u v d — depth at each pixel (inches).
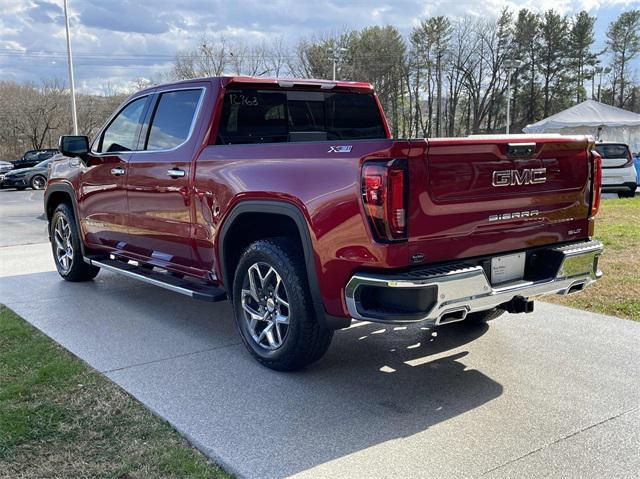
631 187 622.5
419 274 121.6
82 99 2326.5
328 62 2159.2
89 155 223.1
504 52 2556.6
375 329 189.8
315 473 105.6
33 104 2231.8
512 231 138.7
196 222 171.3
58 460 108.2
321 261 133.1
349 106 208.4
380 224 120.4
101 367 155.4
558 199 147.2
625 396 136.9
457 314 128.8
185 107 183.3
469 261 132.5
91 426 121.6
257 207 147.7
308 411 130.3
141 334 183.8
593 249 151.9
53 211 262.5
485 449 113.6
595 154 154.8
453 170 125.0
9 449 111.7
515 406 132.3
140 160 192.9
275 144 146.8
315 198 132.6
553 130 976.3
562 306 209.9
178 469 105.9
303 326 142.8
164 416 127.0
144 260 201.3
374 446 115.0
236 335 183.9
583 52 2588.6
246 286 158.9
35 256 326.3
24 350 166.9
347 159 126.7
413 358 163.3
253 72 2075.5
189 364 158.4
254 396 138.1
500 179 133.0
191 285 180.2
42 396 135.3
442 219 125.3
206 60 2010.3
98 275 273.4
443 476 104.5
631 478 103.7
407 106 2480.3
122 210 205.6
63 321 197.5
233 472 105.6
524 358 161.6
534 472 105.5
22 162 1161.4
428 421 125.4
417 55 2436.0
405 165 119.3
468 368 155.3
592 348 168.7
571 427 122.3
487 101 2608.3
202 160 167.5
